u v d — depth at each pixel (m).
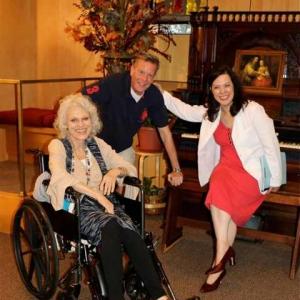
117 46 3.61
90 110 2.44
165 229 3.19
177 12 4.15
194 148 3.11
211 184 2.70
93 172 2.42
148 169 4.05
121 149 2.86
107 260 2.04
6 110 4.73
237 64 3.38
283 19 3.85
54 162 2.29
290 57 3.33
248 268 2.99
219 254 2.63
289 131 3.01
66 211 2.21
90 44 3.74
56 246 2.20
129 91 2.65
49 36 4.97
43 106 5.16
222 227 2.63
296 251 2.82
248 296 2.60
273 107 3.30
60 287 2.28
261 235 3.02
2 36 4.64
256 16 3.84
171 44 4.37
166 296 2.07
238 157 2.68
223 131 2.70
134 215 2.34
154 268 2.13
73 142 2.43
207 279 2.67
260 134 2.58
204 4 4.11
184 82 4.35
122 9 3.54
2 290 2.61
